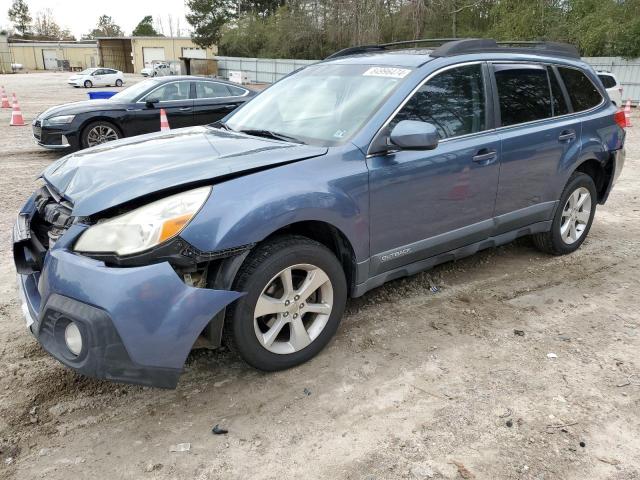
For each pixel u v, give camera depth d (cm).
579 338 357
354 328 362
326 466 243
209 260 260
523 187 426
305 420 273
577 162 466
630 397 295
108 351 240
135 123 984
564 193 473
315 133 344
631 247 538
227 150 316
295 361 311
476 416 277
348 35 3553
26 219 315
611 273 470
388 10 3272
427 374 312
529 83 434
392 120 335
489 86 398
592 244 545
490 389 299
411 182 342
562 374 315
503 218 418
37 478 235
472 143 377
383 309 390
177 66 4706
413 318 379
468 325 371
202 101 1043
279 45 4222
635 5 2311
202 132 377
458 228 385
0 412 275
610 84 1288
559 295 422
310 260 300
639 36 2194
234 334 282
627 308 403
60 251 255
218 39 5731
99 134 962
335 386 300
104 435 262
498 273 463
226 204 267
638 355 338
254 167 288
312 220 296
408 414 278
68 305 242
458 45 385
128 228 250
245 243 268
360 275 334
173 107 1013
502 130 402
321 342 321
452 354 334
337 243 327
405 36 3256
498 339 353
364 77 373
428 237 366
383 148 327
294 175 294
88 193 270
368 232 328
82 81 3591
